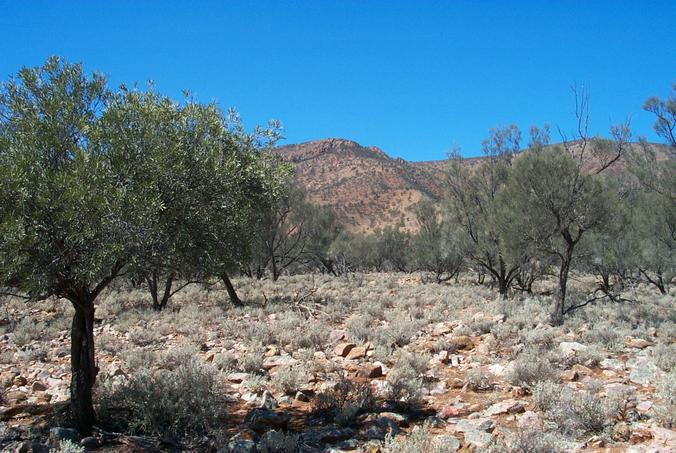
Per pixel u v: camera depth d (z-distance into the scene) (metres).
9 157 5.82
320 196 166.00
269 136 11.21
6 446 6.17
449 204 26.20
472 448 5.89
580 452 5.66
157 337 14.16
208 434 6.70
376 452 5.95
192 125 7.32
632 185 25.61
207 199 6.84
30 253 5.54
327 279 35.69
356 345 12.41
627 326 13.82
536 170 17.09
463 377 9.67
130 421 7.00
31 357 12.26
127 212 5.70
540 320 15.33
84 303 6.85
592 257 25.17
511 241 18.50
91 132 6.14
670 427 6.23
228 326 15.45
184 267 6.89
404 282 35.25
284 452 6.11
